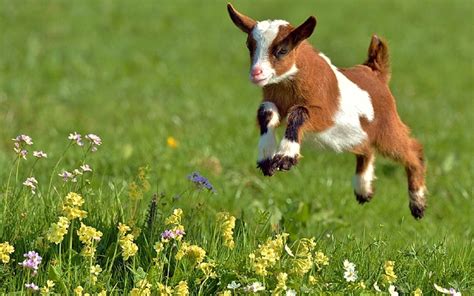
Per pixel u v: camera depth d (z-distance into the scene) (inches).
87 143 624.4
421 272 343.0
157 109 811.4
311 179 561.6
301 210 450.0
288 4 1585.9
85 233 305.7
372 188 431.5
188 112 795.4
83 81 932.6
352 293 314.2
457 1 1708.9
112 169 545.6
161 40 1228.5
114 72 995.3
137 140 658.8
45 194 407.5
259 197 531.5
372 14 1549.0
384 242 363.6
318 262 321.1
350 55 1216.8
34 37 1146.7
